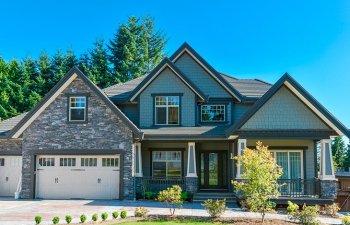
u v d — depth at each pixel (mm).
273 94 20703
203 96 23750
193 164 22531
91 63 51469
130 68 51219
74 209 18453
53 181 22891
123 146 22328
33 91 47812
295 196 20062
